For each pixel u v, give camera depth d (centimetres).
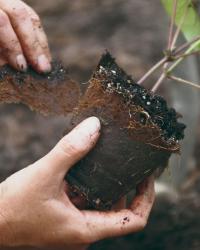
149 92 51
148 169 51
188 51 56
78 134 49
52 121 138
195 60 95
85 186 51
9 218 49
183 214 96
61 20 181
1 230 50
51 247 51
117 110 50
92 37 171
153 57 159
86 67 154
